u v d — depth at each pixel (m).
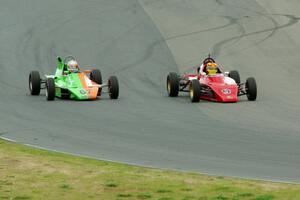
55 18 119.00
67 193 41.81
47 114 70.19
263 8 124.12
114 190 42.44
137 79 91.06
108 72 95.06
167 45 107.00
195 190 42.19
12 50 104.25
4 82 89.44
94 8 124.25
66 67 81.81
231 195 41.06
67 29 113.75
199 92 76.00
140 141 57.56
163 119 67.19
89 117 68.44
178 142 57.00
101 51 104.31
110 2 127.75
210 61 81.50
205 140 57.62
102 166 48.41
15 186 43.12
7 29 113.69
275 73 94.50
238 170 47.53
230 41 108.44
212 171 47.34
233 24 116.12
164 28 114.56
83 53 103.56
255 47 105.75
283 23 116.19
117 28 114.31
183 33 112.25
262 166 48.56
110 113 70.50
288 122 65.19
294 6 124.94
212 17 119.62
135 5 125.88
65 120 67.00
